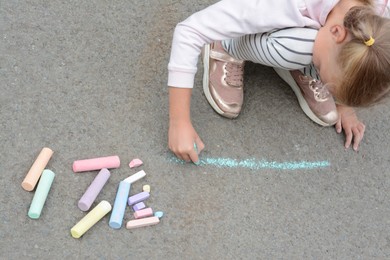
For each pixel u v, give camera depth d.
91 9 1.50
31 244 1.19
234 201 1.33
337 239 1.35
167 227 1.27
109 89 1.41
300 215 1.35
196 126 1.41
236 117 1.44
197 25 1.20
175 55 1.22
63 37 1.45
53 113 1.35
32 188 1.24
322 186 1.40
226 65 1.43
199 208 1.31
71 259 1.19
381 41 1.02
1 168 1.26
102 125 1.36
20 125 1.32
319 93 1.43
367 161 1.47
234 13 1.19
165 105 1.42
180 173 1.34
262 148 1.42
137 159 1.32
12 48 1.41
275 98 1.50
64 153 1.30
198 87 1.46
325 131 1.49
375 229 1.38
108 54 1.45
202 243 1.27
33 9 1.47
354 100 1.11
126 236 1.24
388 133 1.52
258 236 1.31
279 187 1.38
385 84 1.06
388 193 1.44
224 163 1.38
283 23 1.18
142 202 1.27
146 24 1.52
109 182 1.29
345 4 1.13
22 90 1.36
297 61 1.25
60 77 1.39
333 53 1.11
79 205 1.23
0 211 1.21
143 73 1.45
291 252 1.31
